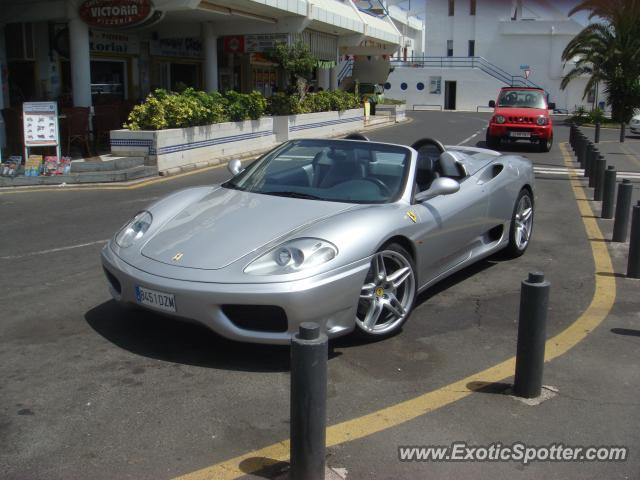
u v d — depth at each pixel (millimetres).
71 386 3734
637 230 5941
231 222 4383
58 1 13938
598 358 4234
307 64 19109
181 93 14406
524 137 18188
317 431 2777
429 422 3391
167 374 3896
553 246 7309
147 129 12688
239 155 15258
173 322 4699
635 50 32312
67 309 5000
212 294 3793
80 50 14227
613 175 8836
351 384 3812
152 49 18688
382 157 5191
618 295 5535
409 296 4629
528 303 3592
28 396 3613
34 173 11219
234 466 2975
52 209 8938
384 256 4363
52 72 15656
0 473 2900
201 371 3941
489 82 47469
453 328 4734
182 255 4090
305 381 2736
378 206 4602
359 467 2977
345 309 4039
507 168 6457
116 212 8742
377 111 30688
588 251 7094
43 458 3020
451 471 2963
